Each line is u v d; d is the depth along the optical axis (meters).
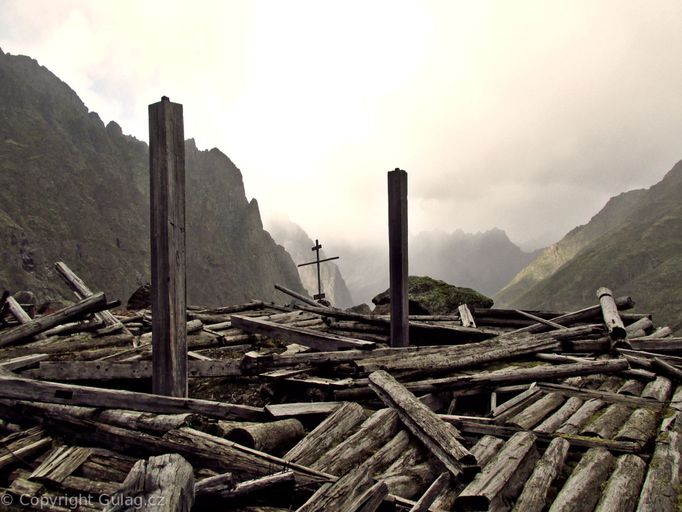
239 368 7.03
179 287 6.00
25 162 161.12
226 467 4.52
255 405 6.82
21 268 126.38
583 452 5.20
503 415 5.93
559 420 5.95
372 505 3.67
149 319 12.02
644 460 4.95
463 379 6.83
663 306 162.25
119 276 155.12
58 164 170.12
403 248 9.14
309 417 5.79
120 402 5.44
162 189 5.95
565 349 9.12
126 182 198.12
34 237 139.50
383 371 6.59
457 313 13.34
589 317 11.86
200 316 12.71
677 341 9.41
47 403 5.71
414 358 7.29
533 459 4.95
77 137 195.12
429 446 4.79
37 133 176.38
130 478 3.08
